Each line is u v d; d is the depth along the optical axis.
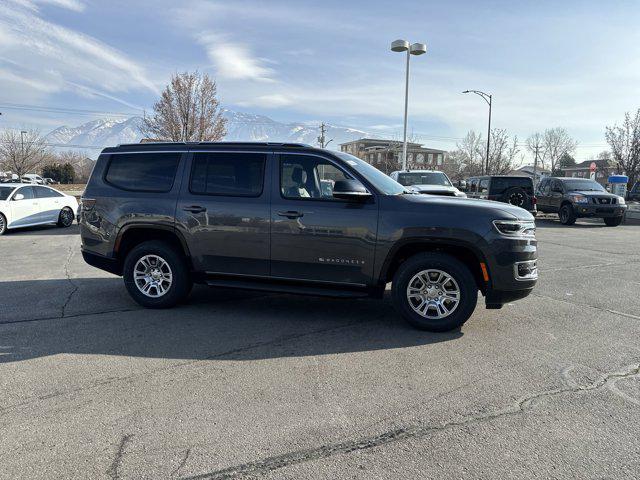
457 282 4.73
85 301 6.08
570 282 7.39
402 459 2.66
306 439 2.85
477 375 3.79
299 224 5.05
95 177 5.94
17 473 2.51
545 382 3.67
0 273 7.98
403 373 3.82
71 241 12.30
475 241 4.62
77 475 2.50
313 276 5.12
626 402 3.35
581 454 2.71
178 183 5.55
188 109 28.39
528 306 5.93
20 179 50.06
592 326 5.11
